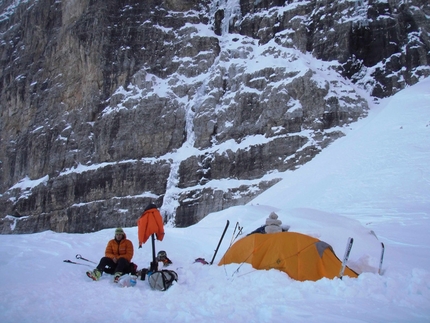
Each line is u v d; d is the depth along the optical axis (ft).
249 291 20.48
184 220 121.29
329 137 115.55
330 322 14.97
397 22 136.77
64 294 20.36
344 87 127.03
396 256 28.09
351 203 67.21
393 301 18.06
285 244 25.00
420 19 134.00
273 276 23.11
